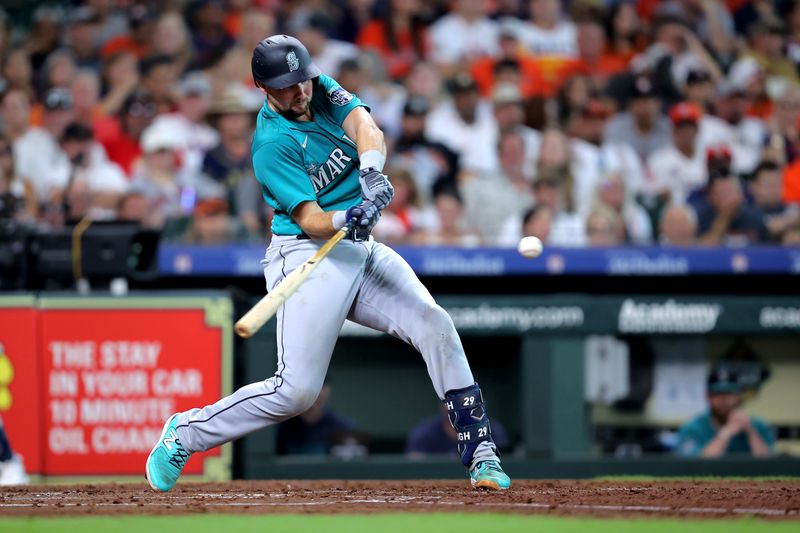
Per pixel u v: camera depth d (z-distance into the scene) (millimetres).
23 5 41812
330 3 43000
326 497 16906
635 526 12469
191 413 17359
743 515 13719
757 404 32062
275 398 16578
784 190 39969
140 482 23969
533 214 37594
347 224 15781
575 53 42938
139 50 41094
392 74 42062
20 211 36844
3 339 24891
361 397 32188
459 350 17266
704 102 41406
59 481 24812
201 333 25219
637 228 38406
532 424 30219
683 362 31625
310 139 16531
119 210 37125
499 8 43438
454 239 37219
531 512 14234
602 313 30641
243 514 14227
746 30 43750
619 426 31156
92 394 25016
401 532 11953
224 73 40500
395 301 17125
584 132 39812
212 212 37062
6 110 38719
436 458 29672
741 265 34844
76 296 25125
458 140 39219
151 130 38656
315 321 16344
